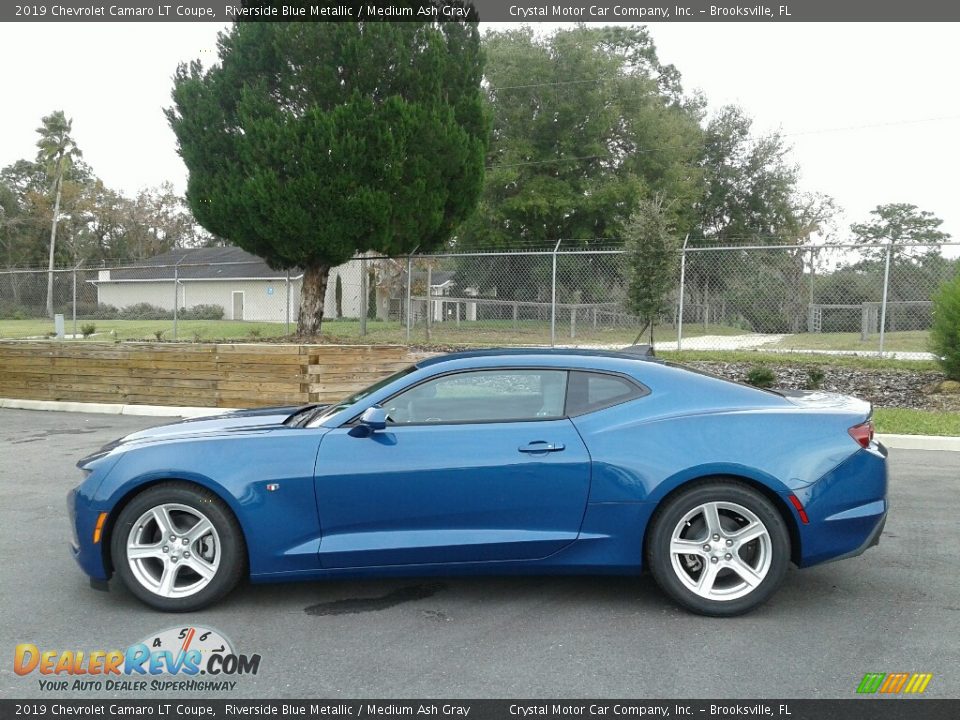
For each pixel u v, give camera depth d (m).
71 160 56.78
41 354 13.27
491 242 34.19
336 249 14.17
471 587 4.62
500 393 4.31
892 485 7.26
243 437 4.25
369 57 13.81
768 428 4.13
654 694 3.29
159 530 4.30
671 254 13.73
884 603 4.35
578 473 4.07
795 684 3.38
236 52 14.27
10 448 9.30
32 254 61.81
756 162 44.19
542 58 34.03
